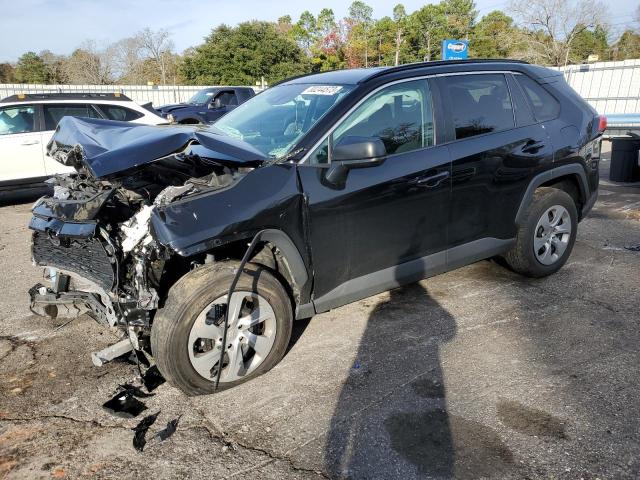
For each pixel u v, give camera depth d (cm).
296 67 4478
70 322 392
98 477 234
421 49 4575
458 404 279
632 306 390
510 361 319
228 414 277
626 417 264
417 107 353
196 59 4344
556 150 415
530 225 416
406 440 252
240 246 300
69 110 863
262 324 305
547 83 434
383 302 410
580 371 306
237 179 289
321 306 324
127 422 272
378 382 301
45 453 250
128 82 4569
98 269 285
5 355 344
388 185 329
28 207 828
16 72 4541
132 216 282
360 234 325
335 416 272
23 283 478
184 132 295
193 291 269
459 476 228
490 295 417
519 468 232
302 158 306
